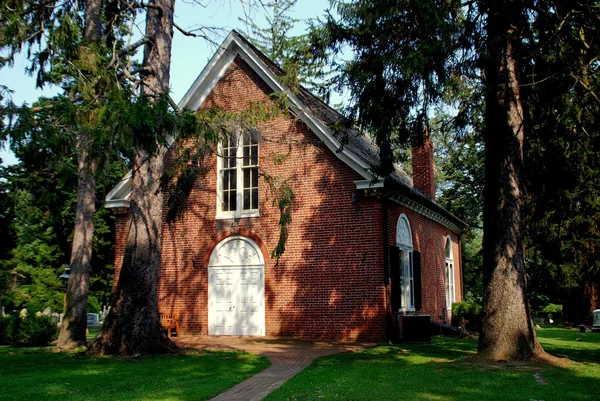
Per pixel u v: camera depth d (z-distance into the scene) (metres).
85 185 17.73
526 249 27.52
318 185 19.91
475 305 27.80
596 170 16.23
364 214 19.14
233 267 20.81
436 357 14.16
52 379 10.77
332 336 18.97
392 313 18.73
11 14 12.12
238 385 10.28
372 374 11.22
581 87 13.92
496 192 13.20
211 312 20.84
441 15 12.54
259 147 20.95
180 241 21.67
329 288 19.28
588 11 13.12
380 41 13.77
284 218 15.69
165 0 15.98
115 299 14.61
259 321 20.16
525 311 12.74
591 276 27.28
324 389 9.55
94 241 35.84
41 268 36.62
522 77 14.42
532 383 9.95
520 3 13.28
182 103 21.98
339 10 13.89
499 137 13.31
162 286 21.61
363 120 13.94
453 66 13.23
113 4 16.36
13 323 18.58
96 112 10.87
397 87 13.55
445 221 28.16
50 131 9.78
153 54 15.62
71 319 17.05
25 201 12.49
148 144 10.54
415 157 28.14
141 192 14.94
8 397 8.99
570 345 17.84
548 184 17.22
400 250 20.83
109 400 8.74
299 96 20.61
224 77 21.97
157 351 14.50
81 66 12.03
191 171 14.55
